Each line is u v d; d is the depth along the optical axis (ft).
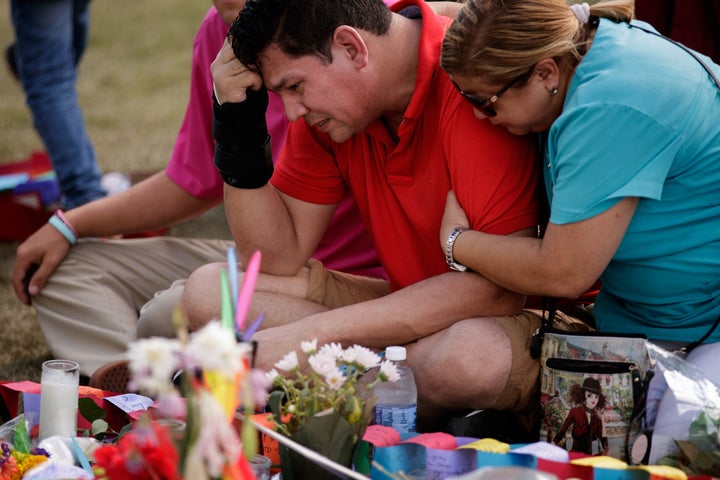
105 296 37.83
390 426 26.30
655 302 28.12
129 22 127.44
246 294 19.11
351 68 27.99
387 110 29.43
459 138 28.45
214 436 17.26
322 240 36.52
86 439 24.61
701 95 26.21
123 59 111.24
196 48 37.47
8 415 28.60
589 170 25.64
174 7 134.92
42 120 54.54
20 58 54.34
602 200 25.67
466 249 28.14
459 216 28.76
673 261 27.27
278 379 23.17
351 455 22.40
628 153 25.52
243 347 17.07
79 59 61.87
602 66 26.03
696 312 27.78
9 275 51.39
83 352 37.45
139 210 38.32
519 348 28.02
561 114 26.76
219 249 39.81
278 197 31.68
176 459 17.79
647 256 27.25
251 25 27.48
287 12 27.27
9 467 22.79
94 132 82.69
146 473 17.72
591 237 25.96
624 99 25.45
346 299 32.24
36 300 38.27
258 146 30.22
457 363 27.71
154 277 38.83
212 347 16.52
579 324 30.68
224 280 18.97
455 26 26.43
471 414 27.71
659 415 24.94
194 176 37.99
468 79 26.35
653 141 25.55
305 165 31.71
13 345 43.73
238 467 18.17
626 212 26.05
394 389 26.81
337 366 23.94
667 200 26.63
